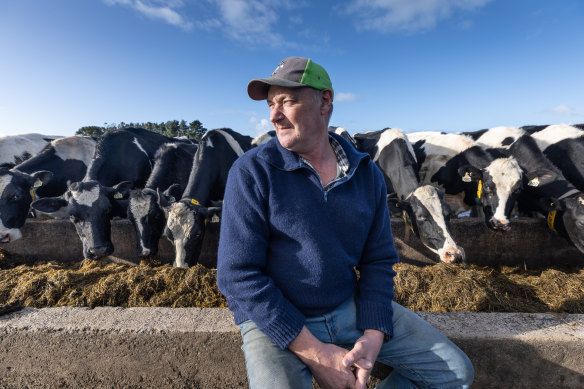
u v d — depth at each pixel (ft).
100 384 6.94
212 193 15.02
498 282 9.05
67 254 12.71
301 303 4.31
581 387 6.46
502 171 13.23
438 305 7.80
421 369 4.65
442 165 17.65
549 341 6.26
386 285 4.61
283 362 3.90
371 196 4.75
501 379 6.51
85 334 6.70
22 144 20.21
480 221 11.89
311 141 4.23
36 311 7.38
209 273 8.89
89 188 12.44
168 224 11.64
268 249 4.34
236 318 4.42
